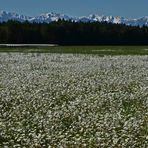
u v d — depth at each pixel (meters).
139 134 13.35
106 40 151.25
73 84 25.28
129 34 153.88
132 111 17.39
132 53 59.62
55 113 16.02
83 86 24.48
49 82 26.09
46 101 19.31
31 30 136.50
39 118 15.38
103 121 14.64
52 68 35.25
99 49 77.69
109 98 19.92
